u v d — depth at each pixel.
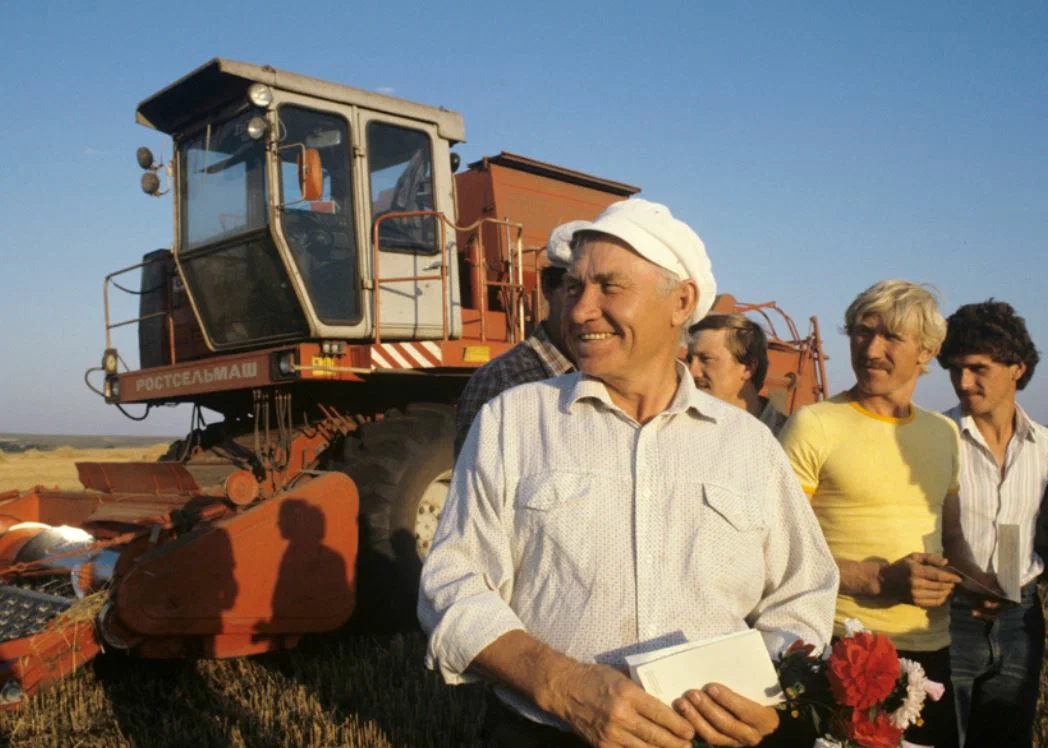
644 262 1.81
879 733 1.62
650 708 1.52
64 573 5.15
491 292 7.44
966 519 3.00
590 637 1.71
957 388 3.00
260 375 5.84
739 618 1.82
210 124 6.36
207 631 4.47
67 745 3.91
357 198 6.20
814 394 9.12
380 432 5.89
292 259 5.94
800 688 1.67
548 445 1.84
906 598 2.52
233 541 4.58
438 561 1.85
